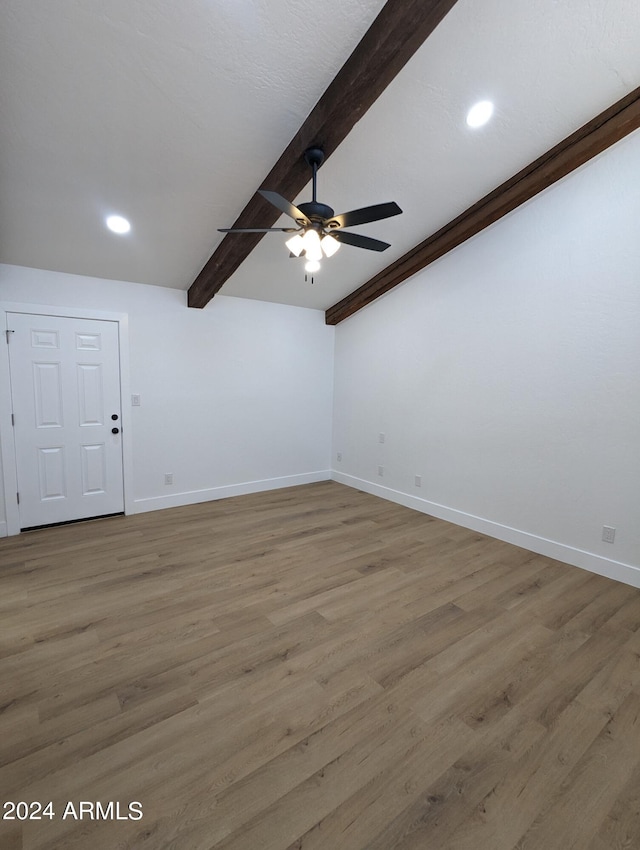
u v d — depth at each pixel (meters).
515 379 3.40
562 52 2.13
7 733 1.56
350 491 5.04
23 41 1.74
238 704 1.72
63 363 3.59
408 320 4.34
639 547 2.74
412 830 1.25
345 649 2.08
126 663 1.96
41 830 1.23
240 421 4.70
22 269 3.36
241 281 4.16
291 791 1.36
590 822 1.28
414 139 2.61
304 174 2.44
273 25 1.80
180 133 2.27
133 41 1.80
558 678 1.90
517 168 2.99
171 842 1.20
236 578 2.80
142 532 3.59
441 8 1.66
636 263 2.69
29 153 2.28
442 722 1.65
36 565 2.95
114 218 2.93
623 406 2.78
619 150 2.72
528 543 3.35
